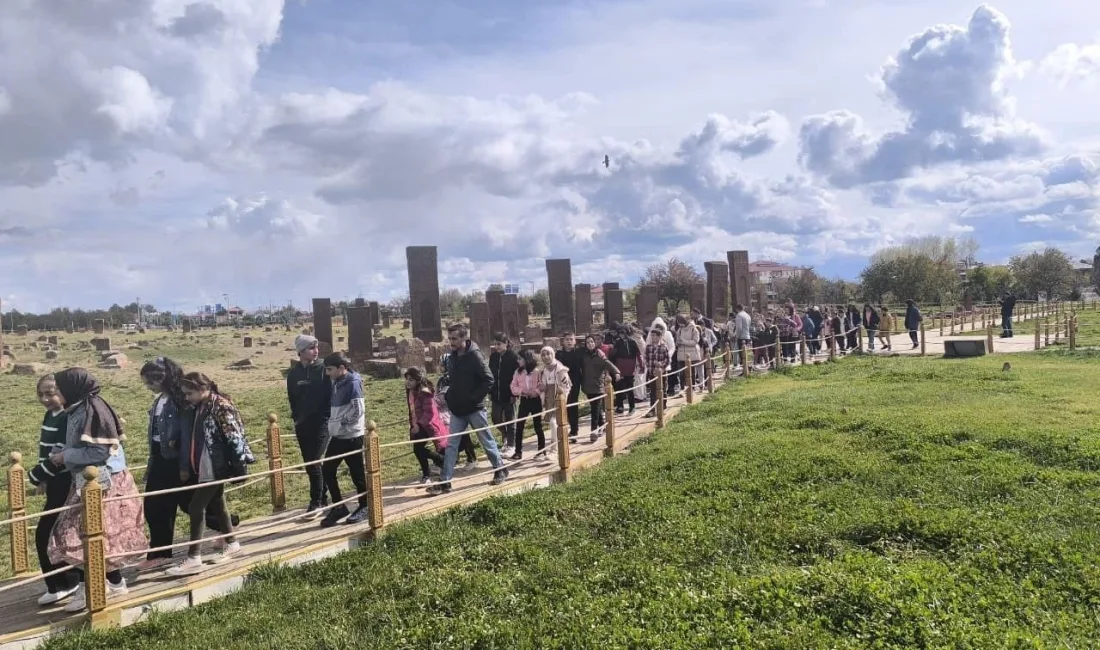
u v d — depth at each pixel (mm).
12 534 7551
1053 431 9914
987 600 5293
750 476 8992
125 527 6543
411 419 10445
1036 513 6965
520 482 9883
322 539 7945
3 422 19312
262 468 13648
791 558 6516
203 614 6398
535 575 6559
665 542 6984
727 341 22312
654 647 4961
